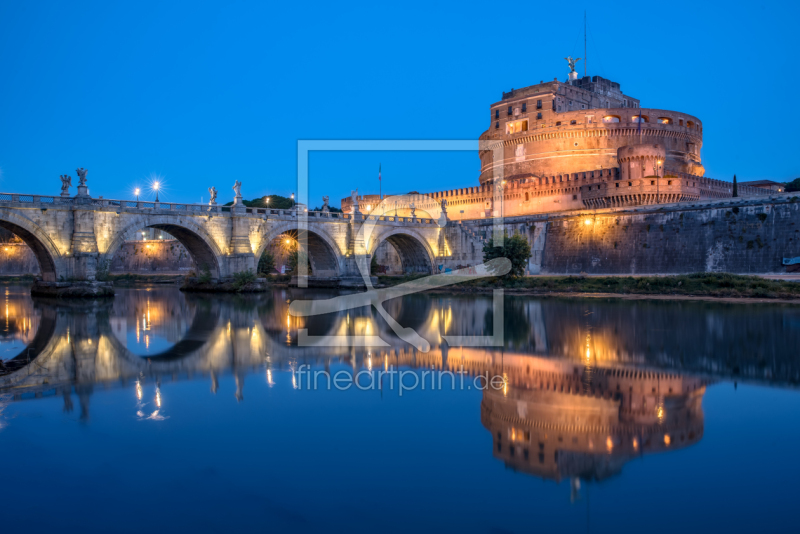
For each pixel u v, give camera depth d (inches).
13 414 824.9
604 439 730.2
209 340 1467.8
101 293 2564.0
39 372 1085.1
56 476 623.5
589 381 1021.2
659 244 3248.0
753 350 1300.4
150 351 1310.3
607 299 2508.6
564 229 3710.6
